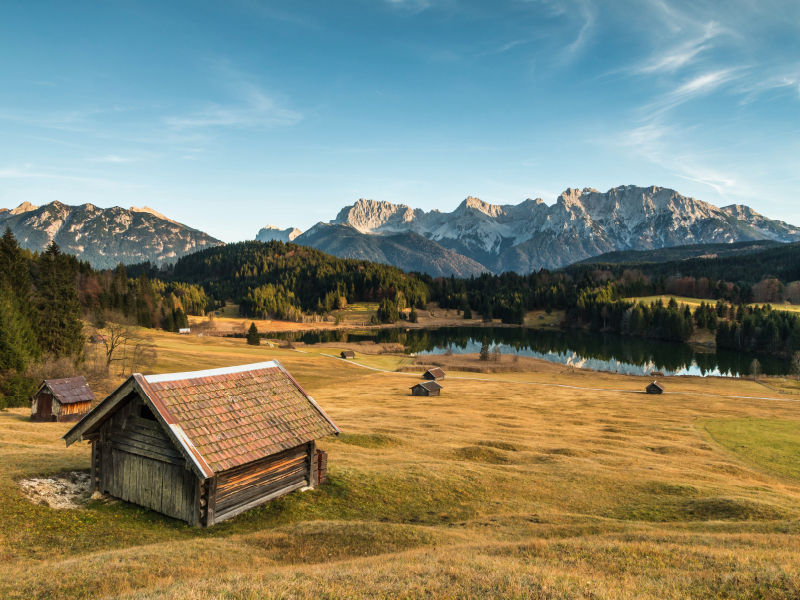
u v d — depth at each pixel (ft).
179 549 48.98
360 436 126.00
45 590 37.27
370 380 335.06
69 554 48.52
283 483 69.82
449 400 248.11
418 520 70.33
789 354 481.46
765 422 197.67
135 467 62.34
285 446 66.69
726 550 50.16
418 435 138.82
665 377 367.86
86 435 63.72
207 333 649.61
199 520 57.62
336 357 456.04
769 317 528.22
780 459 140.97
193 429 58.39
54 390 137.69
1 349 172.55
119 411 63.57
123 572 41.55
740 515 77.87
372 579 38.24
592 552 49.83
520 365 423.23
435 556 47.39
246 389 71.05
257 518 62.69
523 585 36.83
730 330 553.23
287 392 76.43
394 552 52.31
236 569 44.06
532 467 106.22
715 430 180.34
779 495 97.19
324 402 225.76
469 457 114.73
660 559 47.01
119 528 55.47
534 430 164.76
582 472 102.53
